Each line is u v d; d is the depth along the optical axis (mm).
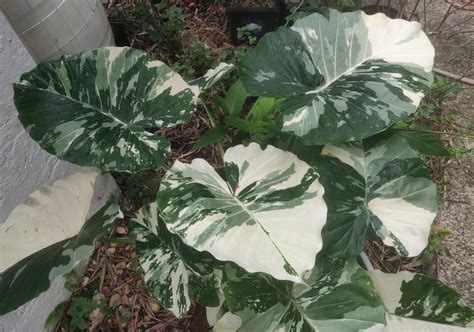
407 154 1061
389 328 950
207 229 825
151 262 1125
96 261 1532
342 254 972
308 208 845
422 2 2293
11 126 1093
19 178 1142
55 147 975
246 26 2082
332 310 903
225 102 1438
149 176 1673
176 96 1055
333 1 2068
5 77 1058
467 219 1603
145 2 2037
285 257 759
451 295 957
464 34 2160
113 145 993
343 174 1048
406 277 996
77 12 1495
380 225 1007
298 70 1064
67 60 1039
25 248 932
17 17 1333
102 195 1496
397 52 1053
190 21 2227
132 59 1069
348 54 1071
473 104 1927
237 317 944
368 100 975
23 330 1197
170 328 1373
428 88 987
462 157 1754
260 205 869
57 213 981
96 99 1048
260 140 1295
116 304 1432
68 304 1431
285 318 911
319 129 946
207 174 967
